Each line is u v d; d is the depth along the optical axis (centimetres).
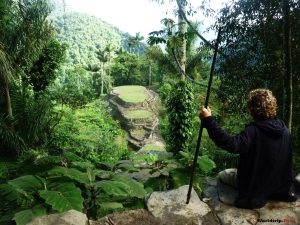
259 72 663
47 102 1083
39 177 275
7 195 279
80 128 1758
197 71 1557
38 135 1065
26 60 992
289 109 514
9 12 933
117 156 1561
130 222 227
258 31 609
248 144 214
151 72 4256
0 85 981
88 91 2822
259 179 226
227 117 956
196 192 277
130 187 276
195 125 1271
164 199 251
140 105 2811
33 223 212
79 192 252
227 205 246
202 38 709
